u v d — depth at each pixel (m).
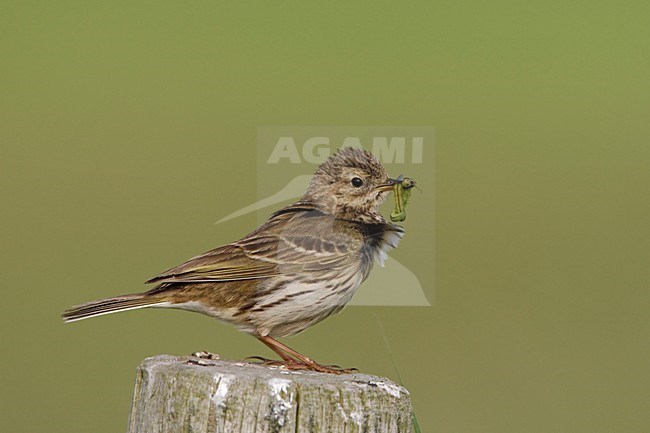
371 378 5.87
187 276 6.65
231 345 14.04
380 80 21.55
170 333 14.95
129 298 6.70
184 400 5.55
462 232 17.17
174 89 20.89
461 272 16.14
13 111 19.94
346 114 19.67
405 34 23.78
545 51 23.75
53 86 20.97
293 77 21.42
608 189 18.75
